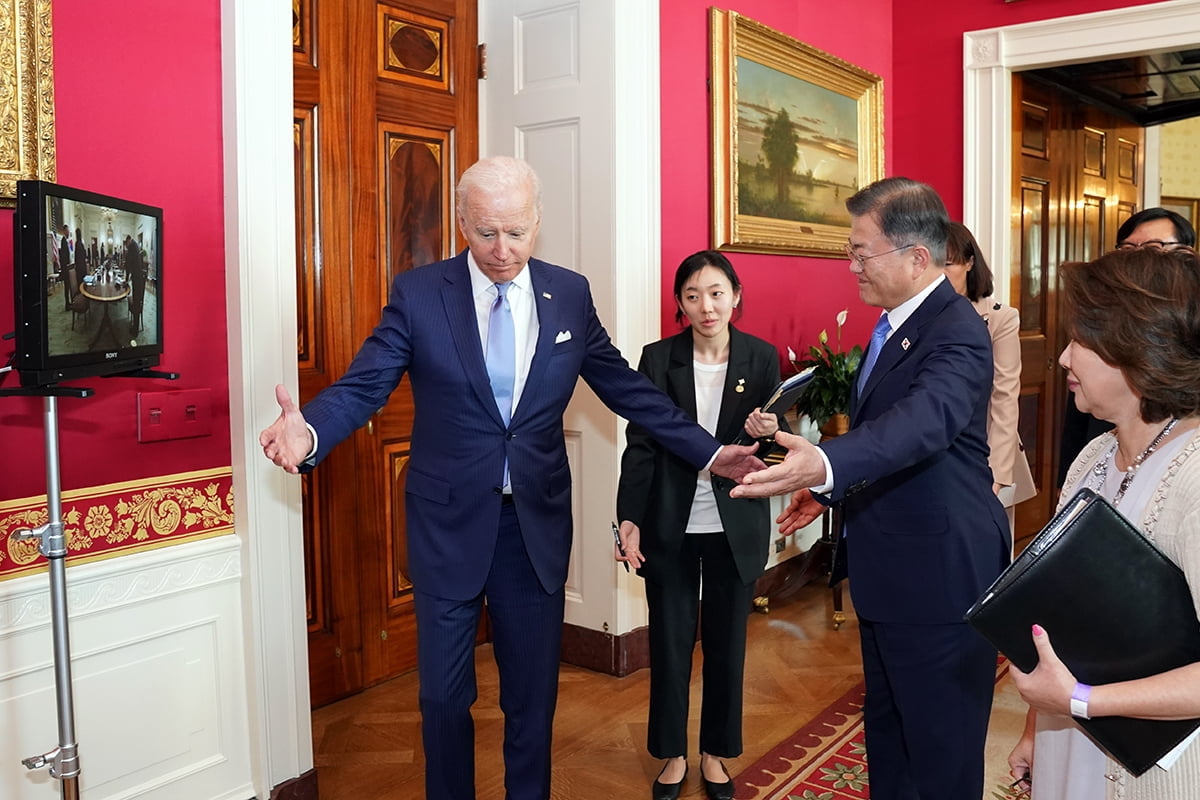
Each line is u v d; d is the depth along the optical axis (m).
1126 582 1.17
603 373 2.32
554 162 3.66
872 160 5.18
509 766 2.22
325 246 3.26
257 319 2.44
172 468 2.35
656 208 3.64
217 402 2.43
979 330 1.81
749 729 3.14
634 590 3.69
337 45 3.27
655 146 3.62
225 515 2.46
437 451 2.11
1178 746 1.18
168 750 2.35
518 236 2.00
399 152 3.53
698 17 3.91
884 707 2.04
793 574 4.64
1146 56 4.80
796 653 3.86
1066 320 1.36
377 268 3.45
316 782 2.63
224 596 2.45
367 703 3.37
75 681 2.16
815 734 3.09
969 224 5.11
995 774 2.79
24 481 2.07
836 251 4.89
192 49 2.33
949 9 5.16
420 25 3.58
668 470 2.56
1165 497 1.23
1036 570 1.20
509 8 3.73
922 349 1.83
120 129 2.20
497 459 2.09
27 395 1.80
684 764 2.70
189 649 2.39
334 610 3.36
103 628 2.21
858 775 2.80
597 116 3.52
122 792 2.26
